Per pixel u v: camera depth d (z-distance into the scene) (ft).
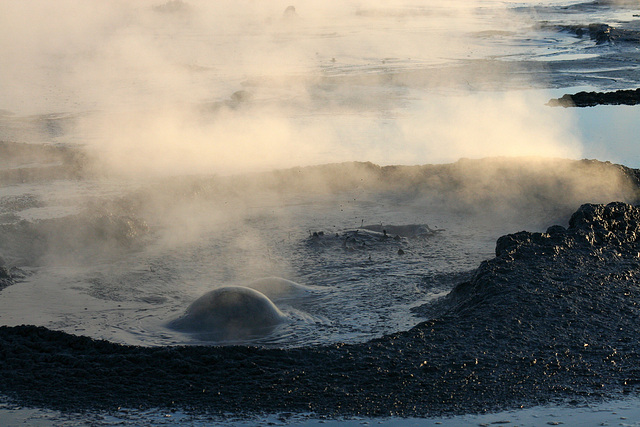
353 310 65.41
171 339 59.67
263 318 62.34
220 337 59.88
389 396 45.70
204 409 44.57
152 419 43.39
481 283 63.57
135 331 61.67
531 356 50.55
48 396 46.60
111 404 45.44
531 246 70.74
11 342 55.36
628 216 79.46
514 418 42.52
